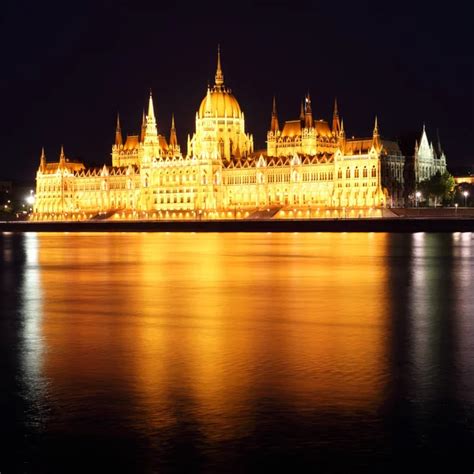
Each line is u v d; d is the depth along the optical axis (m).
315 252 156.50
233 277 104.06
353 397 39.22
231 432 34.31
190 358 48.34
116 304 75.81
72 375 44.16
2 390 40.97
